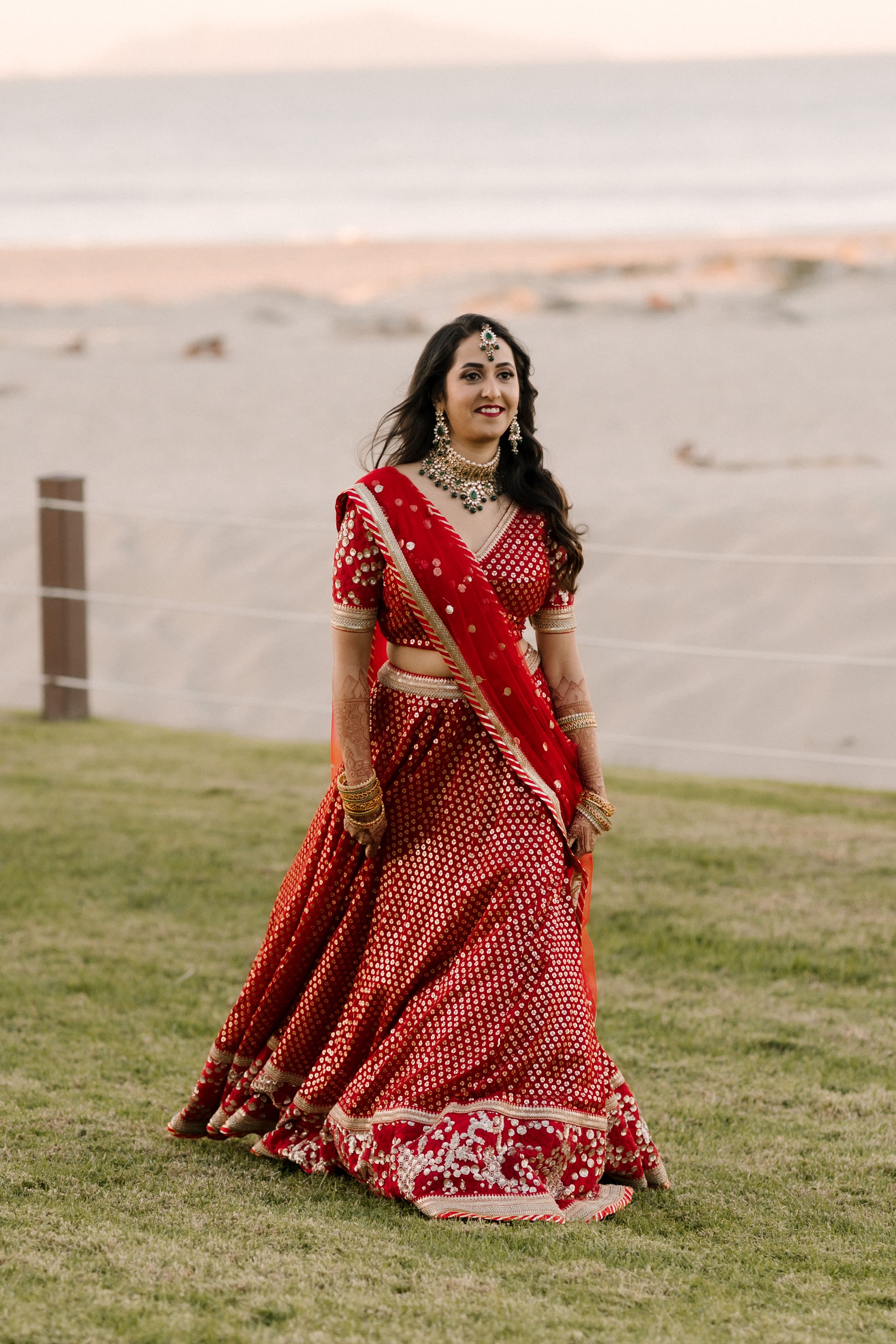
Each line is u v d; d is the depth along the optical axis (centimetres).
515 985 460
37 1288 377
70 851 869
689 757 1345
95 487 2302
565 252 5931
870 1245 435
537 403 2938
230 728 1456
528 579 489
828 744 1344
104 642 1659
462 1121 450
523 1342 354
